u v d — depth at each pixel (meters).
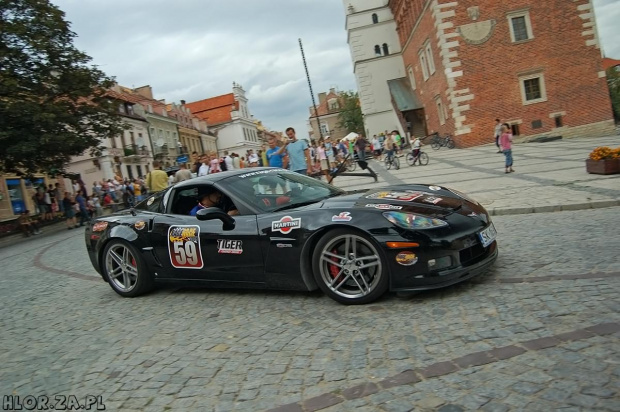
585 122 27.70
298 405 2.88
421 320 3.84
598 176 9.95
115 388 3.54
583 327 3.24
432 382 2.86
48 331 5.25
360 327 3.92
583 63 27.48
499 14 27.55
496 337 3.31
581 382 2.59
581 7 27.25
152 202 6.19
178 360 3.87
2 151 21.36
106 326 5.09
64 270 9.12
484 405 2.53
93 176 43.25
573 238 5.68
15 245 18.02
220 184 5.46
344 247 4.43
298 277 4.68
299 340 3.87
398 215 4.23
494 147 25.72
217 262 5.18
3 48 21.56
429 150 33.41
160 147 57.66
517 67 27.70
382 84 48.16
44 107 21.95
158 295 6.04
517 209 7.87
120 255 6.16
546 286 4.15
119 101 25.75
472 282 4.55
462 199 4.79
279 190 5.43
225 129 92.81
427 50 33.25
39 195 24.61
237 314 4.78
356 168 25.17
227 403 3.06
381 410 2.66
